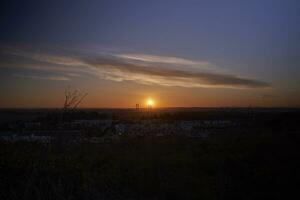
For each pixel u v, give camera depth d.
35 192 6.30
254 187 8.22
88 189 6.77
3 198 6.06
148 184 7.88
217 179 8.75
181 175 8.84
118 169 9.12
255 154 12.51
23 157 8.09
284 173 9.30
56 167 7.86
